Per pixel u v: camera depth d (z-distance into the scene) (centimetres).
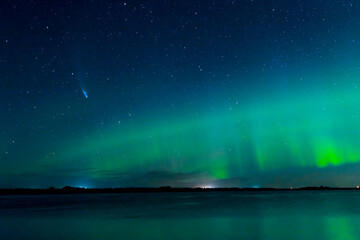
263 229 1434
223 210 2622
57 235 1326
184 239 1195
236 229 1444
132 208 3034
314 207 2872
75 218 2025
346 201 4006
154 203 4103
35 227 1584
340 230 1377
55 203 4403
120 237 1256
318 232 1326
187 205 3488
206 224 1641
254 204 3509
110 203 4253
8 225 1675
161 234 1319
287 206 3052
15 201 5375
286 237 1212
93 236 1288
